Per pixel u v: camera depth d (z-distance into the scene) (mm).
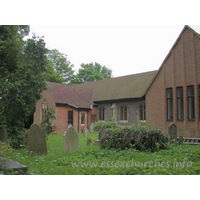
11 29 13805
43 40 14297
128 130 11117
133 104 26500
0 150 6578
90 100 31234
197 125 16469
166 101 19031
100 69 66062
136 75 30750
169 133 13430
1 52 12906
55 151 11086
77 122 28344
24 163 7895
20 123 12961
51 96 26781
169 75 18969
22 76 12648
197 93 16719
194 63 17062
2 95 11648
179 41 18391
